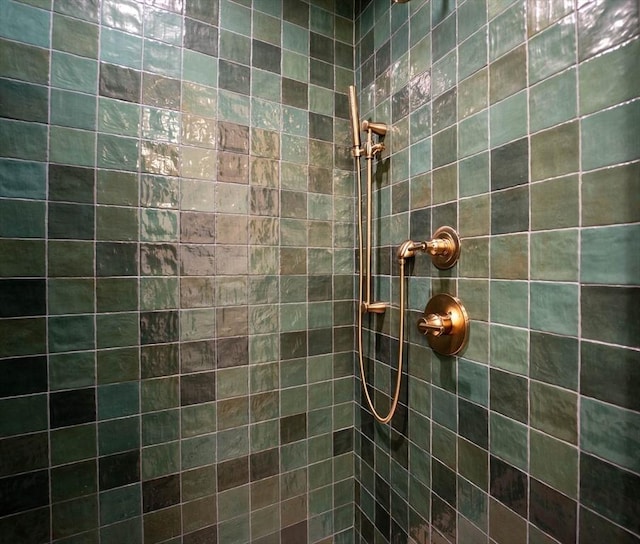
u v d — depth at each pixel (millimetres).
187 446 959
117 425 877
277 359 1082
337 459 1186
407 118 952
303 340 1123
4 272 764
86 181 832
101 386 860
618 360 505
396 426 1017
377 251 1094
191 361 959
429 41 871
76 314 830
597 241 530
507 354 680
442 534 847
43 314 799
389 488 1044
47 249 799
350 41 1188
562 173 577
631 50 485
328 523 1172
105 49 850
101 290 853
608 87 512
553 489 597
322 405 1158
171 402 938
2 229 759
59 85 804
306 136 1113
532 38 623
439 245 801
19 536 783
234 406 1021
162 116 912
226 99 992
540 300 617
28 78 777
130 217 879
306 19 1112
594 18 529
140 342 898
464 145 771
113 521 875
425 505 904
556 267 589
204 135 964
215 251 984
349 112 1129
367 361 1157
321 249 1146
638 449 483
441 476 853
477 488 751
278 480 1090
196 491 972
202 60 959
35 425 797
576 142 556
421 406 921
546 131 601
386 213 1048
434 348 862
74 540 835
